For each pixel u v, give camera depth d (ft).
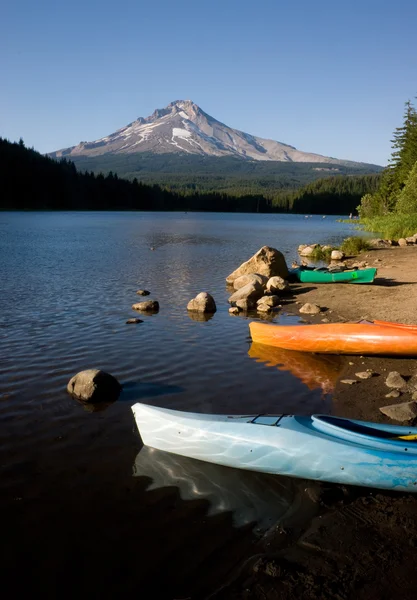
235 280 55.98
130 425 20.85
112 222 241.76
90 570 12.66
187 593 11.89
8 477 16.76
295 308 44.91
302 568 12.62
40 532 14.07
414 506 15.21
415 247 104.01
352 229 203.72
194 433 17.97
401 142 225.15
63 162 477.77
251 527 14.24
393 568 12.57
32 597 11.84
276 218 385.29
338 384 25.50
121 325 38.09
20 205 377.50
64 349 31.50
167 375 26.96
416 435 17.35
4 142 433.48
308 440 16.58
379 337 29.60
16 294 50.88
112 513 14.92
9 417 21.45
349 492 16.02
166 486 16.35
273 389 24.88
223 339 34.45
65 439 19.53
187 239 139.54
